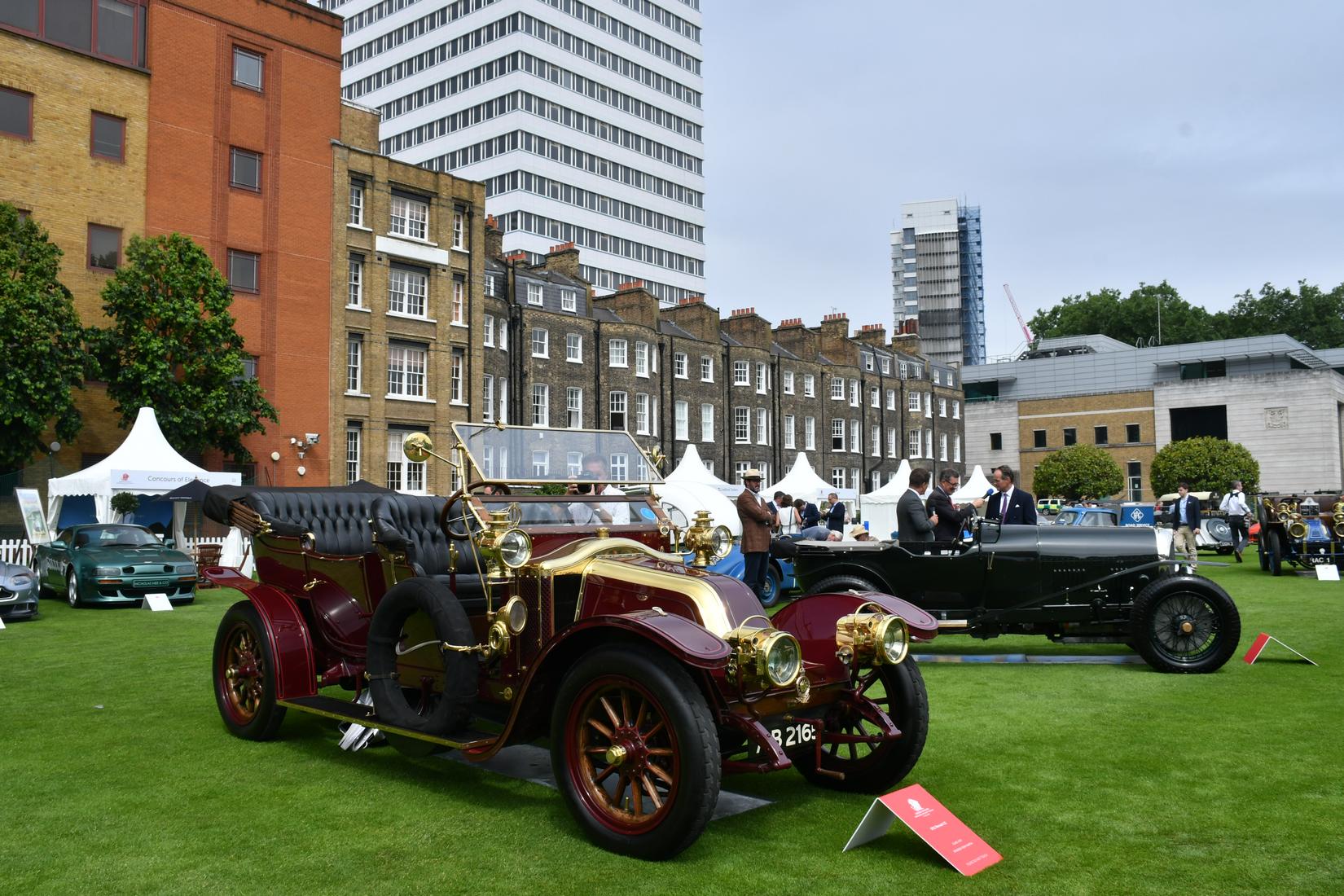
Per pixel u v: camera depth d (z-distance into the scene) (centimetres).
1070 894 354
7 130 2389
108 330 2370
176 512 2019
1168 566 861
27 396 2119
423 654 513
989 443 7800
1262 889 357
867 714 473
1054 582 873
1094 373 7706
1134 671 833
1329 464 6525
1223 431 7050
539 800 477
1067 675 817
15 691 770
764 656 387
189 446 2470
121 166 2566
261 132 2852
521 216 6831
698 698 389
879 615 464
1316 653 902
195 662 911
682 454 4322
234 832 427
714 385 4519
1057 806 458
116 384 2361
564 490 550
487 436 529
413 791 493
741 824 440
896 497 3050
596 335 3938
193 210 2692
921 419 6072
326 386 2941
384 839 417
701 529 533
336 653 607
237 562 1903
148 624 1224
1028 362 7962
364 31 7994
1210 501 4150
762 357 4809
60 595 1628
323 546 640
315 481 2902
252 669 605
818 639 479
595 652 415
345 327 3008
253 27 2844
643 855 391
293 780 514
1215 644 813
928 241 18612
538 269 4253
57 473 2384
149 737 612
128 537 1580
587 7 7462
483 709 501
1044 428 7575
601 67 7550
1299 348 7112
